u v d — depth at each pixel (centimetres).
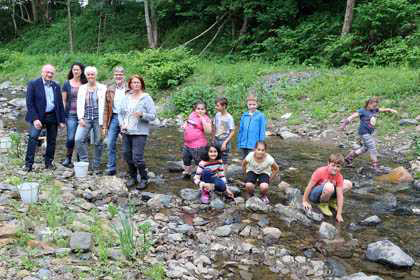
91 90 660
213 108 1237
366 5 1590
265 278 374
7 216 416
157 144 927
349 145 905
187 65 1619
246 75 1481
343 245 444
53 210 443
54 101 634
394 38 1523
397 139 892
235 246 434
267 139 989
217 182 559
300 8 2100
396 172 675
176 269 365
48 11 3569
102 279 326
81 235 386
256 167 577
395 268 397
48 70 615
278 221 504
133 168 628
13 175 587
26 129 1059
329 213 527
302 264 402
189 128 646
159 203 538
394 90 1102
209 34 2475
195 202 557
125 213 493
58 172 638
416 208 551
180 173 700
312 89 1276
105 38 2906
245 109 1228
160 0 2508
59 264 340
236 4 2111
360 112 760
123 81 655
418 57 1365
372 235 470
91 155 806
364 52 1559
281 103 1243
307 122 1089
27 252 352
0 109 1352
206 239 443
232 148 903
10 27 3591
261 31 2044
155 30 2483
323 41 1758
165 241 425
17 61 2355
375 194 607
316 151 866
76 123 688
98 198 542
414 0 1633
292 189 604
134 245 396
